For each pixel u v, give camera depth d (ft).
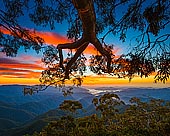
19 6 14.23
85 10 7.31
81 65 16.39
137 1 12.57
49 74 16.02
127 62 13.88
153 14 11.96
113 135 39.55
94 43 8.79
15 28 14.10
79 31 14.58
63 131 43.42
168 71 13.26
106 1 13.47
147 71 13.65
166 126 38.99
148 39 13.52
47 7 14.53
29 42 15.17
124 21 13.67
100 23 14.58
